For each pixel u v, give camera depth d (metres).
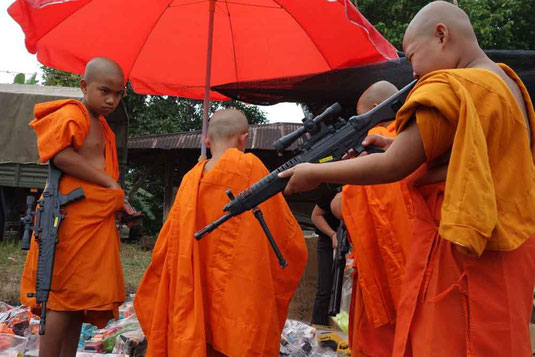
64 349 2.80
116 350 3.27
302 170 1.73
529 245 1.54
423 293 1.55
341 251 3.02
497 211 1.46
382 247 2.31
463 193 1.39
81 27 3.73
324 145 1.92
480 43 12.44
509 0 12.89
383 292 2.33
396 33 12.79
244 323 2.31
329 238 4.33
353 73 4.48
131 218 2.95
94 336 3.66
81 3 3.53
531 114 1.67
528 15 13.33
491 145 1.47
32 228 2.71
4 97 9.20
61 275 2.65
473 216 1.37
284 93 4.63
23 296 2.80
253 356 2.29
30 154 9.27
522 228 1.48
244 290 2.35
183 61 4.32
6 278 5.85
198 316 2.31
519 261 1.50
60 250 2.66
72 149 2.72
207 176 2.48
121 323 3.83
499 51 4.28
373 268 2.34
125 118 10.09
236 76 4.42
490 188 1.39
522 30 13.50
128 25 3.92
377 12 13.92
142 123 16.64
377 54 3.85
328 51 4.00
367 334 2.43
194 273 2.37
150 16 3.95
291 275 2.57
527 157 1.51
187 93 4.54
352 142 1.93
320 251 4.36
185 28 4.13
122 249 10.45
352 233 2.38
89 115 2.85
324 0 3.51
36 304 2.74
